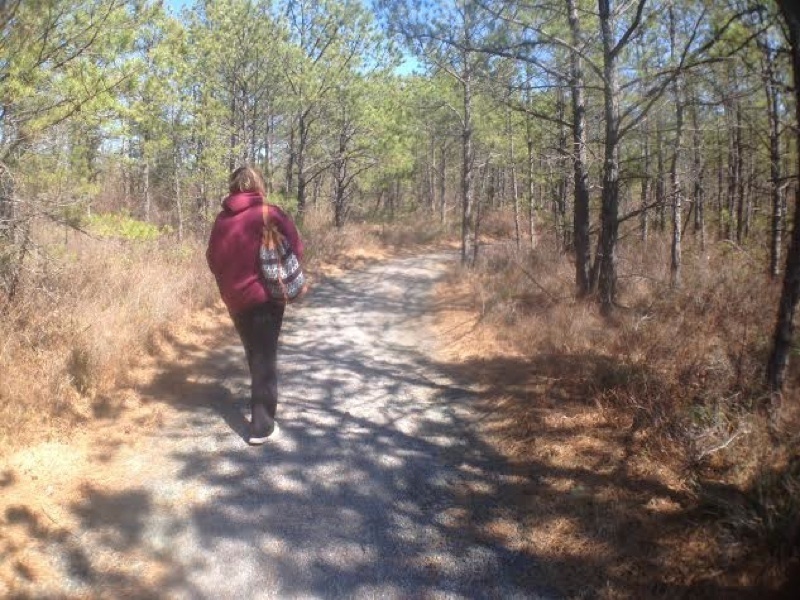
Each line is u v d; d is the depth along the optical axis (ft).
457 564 11.28
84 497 12.41
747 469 13.03
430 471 14.66
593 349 21.86
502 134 56.34
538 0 30.40
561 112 44.75
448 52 39.78
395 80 55.47
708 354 18.43
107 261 26.05
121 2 21.26
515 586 10.71
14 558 10.34
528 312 28.81
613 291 28.73
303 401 18.52
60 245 23.86
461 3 30.04
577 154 32.99
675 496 12.84
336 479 14.06
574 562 11.23
